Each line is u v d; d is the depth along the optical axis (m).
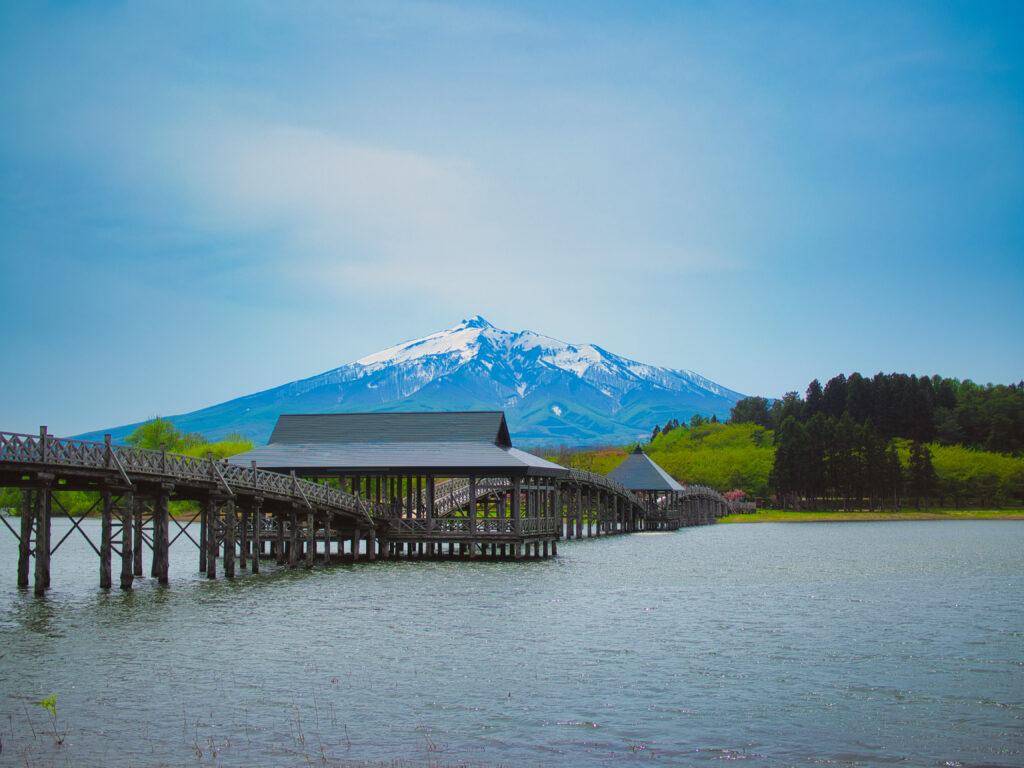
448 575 59.50
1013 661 33.34
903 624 41.06
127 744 23.89
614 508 113.88
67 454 43.94
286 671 31.09
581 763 22.97
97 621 39.62
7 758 22.89
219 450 149.38
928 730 25.50
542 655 33.91
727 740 24.62
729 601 48.16
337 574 59.62
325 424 79.12
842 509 184.62
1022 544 95.69
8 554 83.25
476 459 72.06
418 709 27.00
